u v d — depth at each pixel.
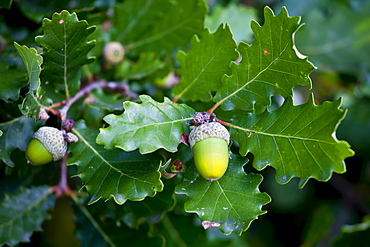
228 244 0.44
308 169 0.33
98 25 0.42
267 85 0.35
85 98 0.40
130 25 0.44
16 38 0.42
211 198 0.34
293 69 0.34
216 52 0.37
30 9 0.40
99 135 0.33
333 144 0.33
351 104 0.54
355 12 0.52
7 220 0.40
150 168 0.34
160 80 0.44
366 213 0.56
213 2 0.50
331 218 0.56
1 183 0.41
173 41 0.44
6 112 0.36
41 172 0.41
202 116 0.34
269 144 0.34
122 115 0.33
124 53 0.44
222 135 0.33
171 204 0.39
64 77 0.37
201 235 0.44
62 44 0.35
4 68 0.37
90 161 0.35
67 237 0.45
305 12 0.52
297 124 0.34
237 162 0.35
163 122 0.34
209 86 0.38
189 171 0.35
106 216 0.40
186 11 0.43
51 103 0.36
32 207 0.40
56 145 0.35
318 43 0.53
